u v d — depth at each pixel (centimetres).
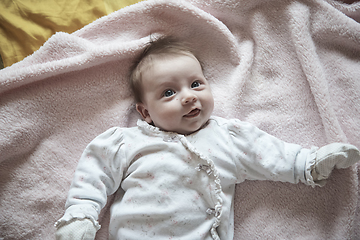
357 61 119
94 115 115
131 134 105
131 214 96
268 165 100
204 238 95
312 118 113
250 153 101
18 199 108
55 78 114
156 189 96
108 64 116
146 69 103
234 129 103
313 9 118
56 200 109
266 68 121
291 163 99
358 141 110
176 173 97
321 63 117
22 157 112
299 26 115
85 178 97
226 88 119
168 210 94
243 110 119
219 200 95
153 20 120
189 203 96
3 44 126
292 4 118
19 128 109
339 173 105
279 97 117
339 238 102
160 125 103
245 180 111
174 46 108
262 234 106
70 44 115
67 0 129
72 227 87
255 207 109
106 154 101
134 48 114
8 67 114
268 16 121
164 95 101
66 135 114
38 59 115
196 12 117
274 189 109
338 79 116
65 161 112
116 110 115
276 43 120
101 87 116
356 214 106
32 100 111
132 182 100
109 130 105
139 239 94
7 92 111
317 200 106
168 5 116
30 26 127
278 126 115
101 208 98
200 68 106
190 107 98
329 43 119
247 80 120
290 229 105
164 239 93
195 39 124
